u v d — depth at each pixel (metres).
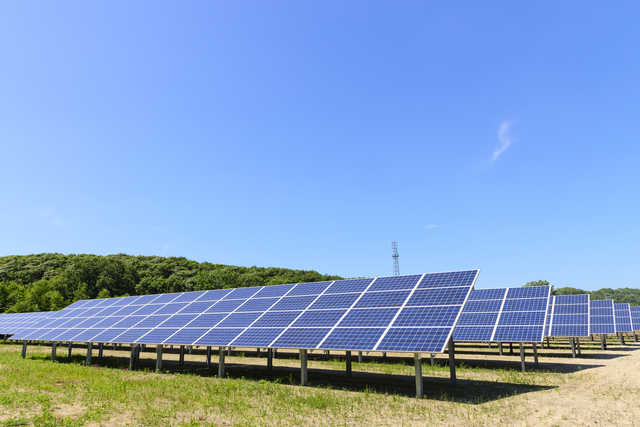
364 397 19.66
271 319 26.39
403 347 18.77
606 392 20.77
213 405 18.23
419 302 22.48
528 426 14.70
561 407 17.53
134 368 32.78
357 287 27.58
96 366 33.47
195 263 183.88
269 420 15.82
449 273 24.77
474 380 25.09
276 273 175.12
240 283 139.12
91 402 18.89
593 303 51.22
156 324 32.16
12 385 23.20
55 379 25.47
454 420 15.53
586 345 54.06
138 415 16.62
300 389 22.00
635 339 61.41
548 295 36.38
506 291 39.84
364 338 20.53
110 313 40.75
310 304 27.11
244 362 38.12
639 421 15.31
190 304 35.69
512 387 22.39
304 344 21.59
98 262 143.25
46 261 163.50
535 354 32.28
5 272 143.50
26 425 15.16
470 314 37.25
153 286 132.50
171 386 22.89
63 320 43.41
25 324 47.53
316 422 15.50
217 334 26.34
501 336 31.48
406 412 16.78
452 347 23.06
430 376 27.03
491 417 15.89
